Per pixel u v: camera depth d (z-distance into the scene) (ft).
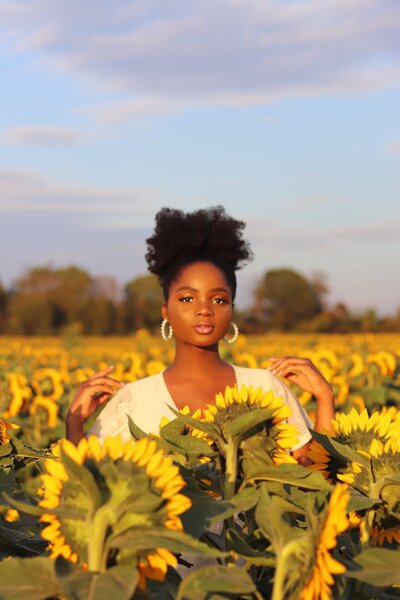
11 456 6.49
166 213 11.24
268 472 5.57
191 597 4.69
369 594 5.61
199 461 5.93
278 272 281.54
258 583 5.57
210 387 11.12
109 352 68.33
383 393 33.19
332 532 4.64
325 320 252.62
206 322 10.98
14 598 4.60
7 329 263.08
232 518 5.80
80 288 272.72
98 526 4.66
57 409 30.83
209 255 11.11
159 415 10.91
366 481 5.94
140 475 4.65
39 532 6.02
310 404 31.91
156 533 4.68
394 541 5.91
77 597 4.39
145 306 268.21
